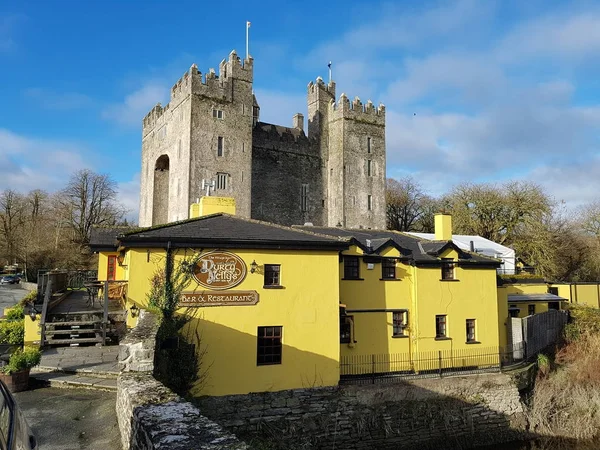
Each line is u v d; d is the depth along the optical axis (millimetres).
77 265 59688
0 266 65125
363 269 22047
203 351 16766
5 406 4633
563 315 30344
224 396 16844
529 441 21172
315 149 57406
